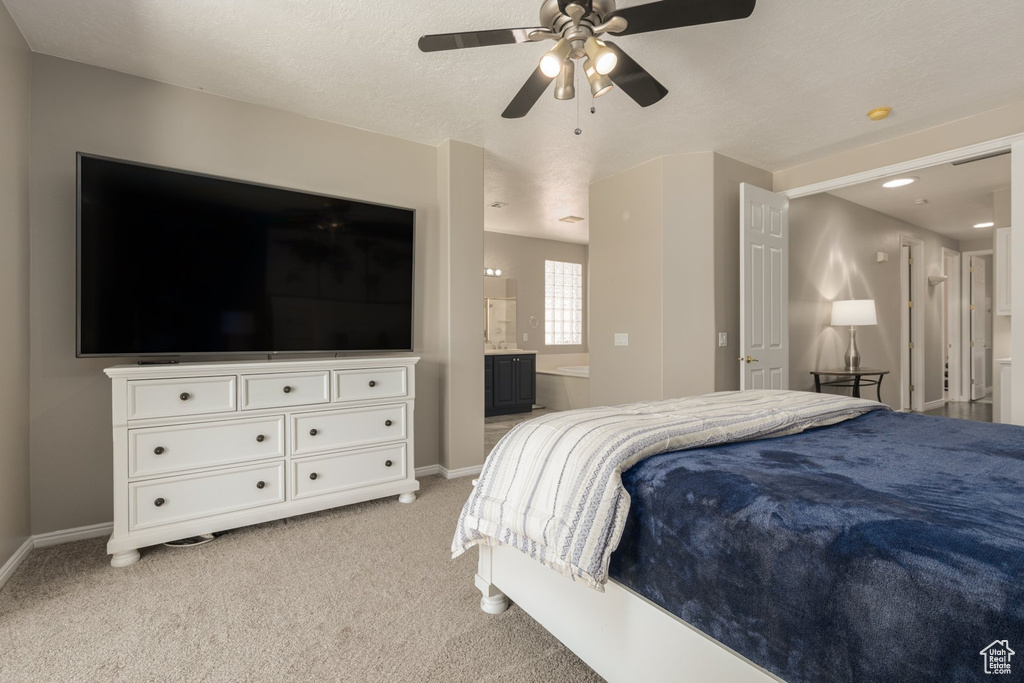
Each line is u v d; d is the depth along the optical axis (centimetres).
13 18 206
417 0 198
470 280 349
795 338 434
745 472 116
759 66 246
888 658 76
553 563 122
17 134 211
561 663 147
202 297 248
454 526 253
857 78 259
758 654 94
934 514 87
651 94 212
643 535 118
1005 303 418
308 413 256
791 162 386
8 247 202
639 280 392
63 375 233
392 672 142
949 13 205
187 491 224
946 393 692
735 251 377
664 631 112
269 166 288
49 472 230
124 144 248
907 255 584
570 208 531
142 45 227
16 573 202
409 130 323
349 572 204
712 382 358
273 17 208
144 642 156
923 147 324
